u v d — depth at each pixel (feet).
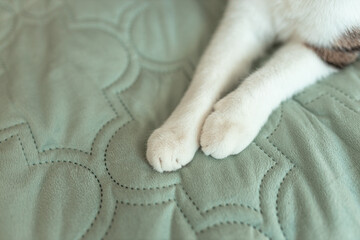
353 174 0.95
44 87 1.09
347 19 1.07
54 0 1.27
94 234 0.90
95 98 1.07
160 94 1.10
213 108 1.04
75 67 1.13
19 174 0.96
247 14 1.18
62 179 0.96
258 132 1.01
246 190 0.93
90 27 1.22
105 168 0.97
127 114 1.06
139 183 0.95
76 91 1.08
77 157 0.99
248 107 1.02
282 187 0.94
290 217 0.91
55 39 1.19
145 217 0.91
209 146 0.97
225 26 1.19
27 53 1.16
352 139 0.97
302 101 1.06
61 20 1.23
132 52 1.17
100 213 0.92
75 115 1.04
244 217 0.91
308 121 1.01
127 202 0.93
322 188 0.93
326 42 1.10
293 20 1.13
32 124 1.02
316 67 1.10
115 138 1.01
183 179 0.96
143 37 1.20
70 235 0.90
